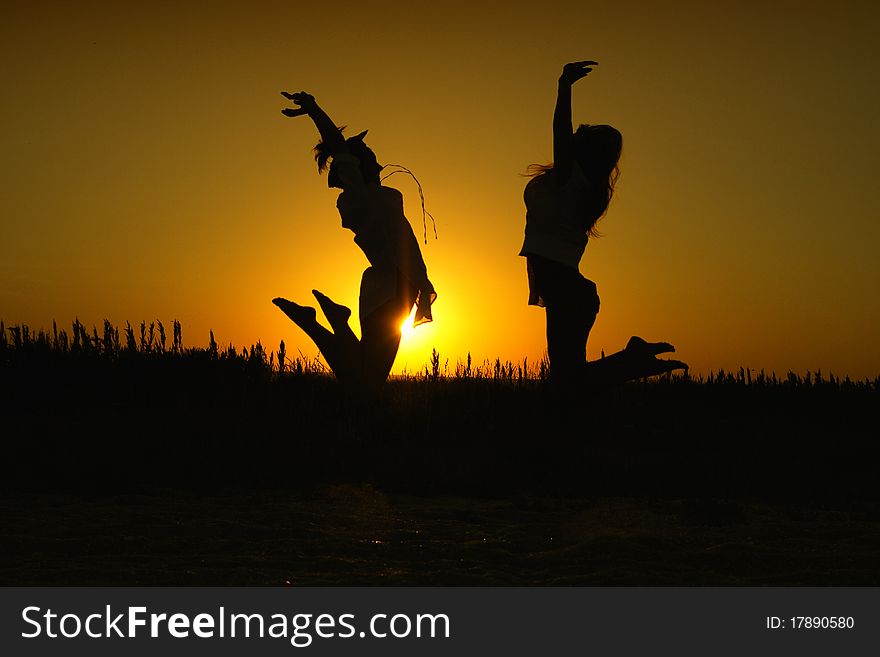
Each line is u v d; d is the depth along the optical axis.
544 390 8.23
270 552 4.94
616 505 6.61
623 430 9.89
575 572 4.66
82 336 11.13
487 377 10.94
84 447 7.74
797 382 12.86
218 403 9.91
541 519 6.09
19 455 7.48
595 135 8.07
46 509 5.96
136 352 11.05
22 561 4.71
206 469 7.36
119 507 6.12
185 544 5.05
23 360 10.51
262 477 7.24
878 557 4.91
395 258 9.59
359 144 9.93
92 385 10.34
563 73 7.91
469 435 8.76
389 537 5.36
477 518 5.99
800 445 9.34
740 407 11.71
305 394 9.91
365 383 9.56
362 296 9.64
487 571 4.62
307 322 9.70
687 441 9.46
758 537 5.44
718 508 6.01
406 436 8.71
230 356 11.18
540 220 8.06
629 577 4.49
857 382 12.88
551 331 8.10
